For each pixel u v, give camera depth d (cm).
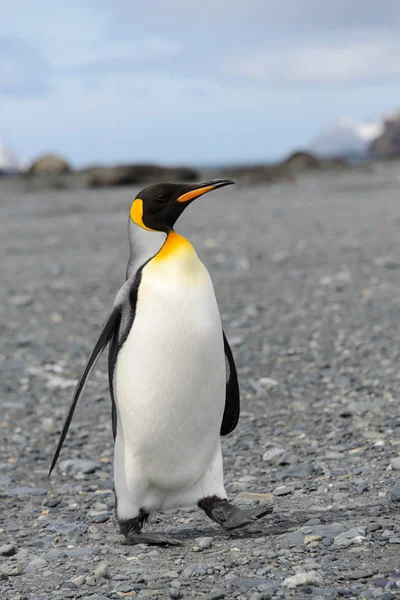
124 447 1432
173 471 1438
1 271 4947
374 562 1210
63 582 1271
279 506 1602
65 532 1588
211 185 1430
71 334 3503
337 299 3769
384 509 1479
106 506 1752
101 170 11200
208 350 1373
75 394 1400
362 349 2942
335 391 2494
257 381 2647
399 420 2095
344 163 12700
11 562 1409
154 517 1658
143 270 1400
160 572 1272
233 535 1451
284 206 7569
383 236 5319
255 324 3444
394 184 9231
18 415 2522
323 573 1181
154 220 1439
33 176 12744
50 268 4944
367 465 1805
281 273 4406
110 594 1190
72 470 2023
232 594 1142
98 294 4216
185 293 1367
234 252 5062
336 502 1576
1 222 7338
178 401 1377
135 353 1373
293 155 12681
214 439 1451
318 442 2033
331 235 5509
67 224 6975
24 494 1864
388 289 3888
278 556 1283
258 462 1950
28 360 3130
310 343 3095
